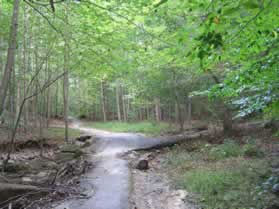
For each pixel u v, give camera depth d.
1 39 10.32
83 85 28.77
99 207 5.20
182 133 15.97
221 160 8.86
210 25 2.14
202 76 12.59
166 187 6.61
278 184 5.22
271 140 10.62
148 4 4.57
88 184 6.76
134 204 5.43
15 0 5.84
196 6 2.57
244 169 7.19
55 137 14.54
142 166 8.73
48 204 5.39
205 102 14.05
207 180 6.43
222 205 5.05
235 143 10.91
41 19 8.93
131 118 26.48
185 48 3.00
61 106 27.70
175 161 9.39
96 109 30.50
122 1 4.77
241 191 5.57
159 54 4.24
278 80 3.92
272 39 3.12
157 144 12.90
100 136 16.25
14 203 5.30
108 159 10.14
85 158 10.35
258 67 3.64
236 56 3.17
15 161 9.30
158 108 22.89
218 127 16.42
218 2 2.17
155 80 14.71
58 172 7.70
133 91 19.95
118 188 6.41
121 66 6.04
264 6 1.90
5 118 12.45
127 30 5.55
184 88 14.73
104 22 5.27
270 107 4.09
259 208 4.71
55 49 9.26
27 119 14.98
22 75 12.80
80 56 7.41
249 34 2.65
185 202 5.49
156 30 5.43
